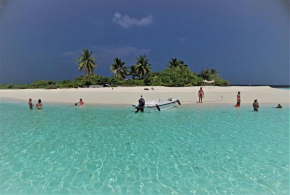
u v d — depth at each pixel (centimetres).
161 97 2605
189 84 4644
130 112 1722
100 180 570
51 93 3322
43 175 601
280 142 876
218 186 534
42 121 1375
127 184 548
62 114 1655
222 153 755
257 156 723
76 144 877
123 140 926
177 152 770
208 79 6034
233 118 1403
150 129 1123
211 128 1129
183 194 500
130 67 6575
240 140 908
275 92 2931
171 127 1163
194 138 946
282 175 585
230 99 2411
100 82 5181
